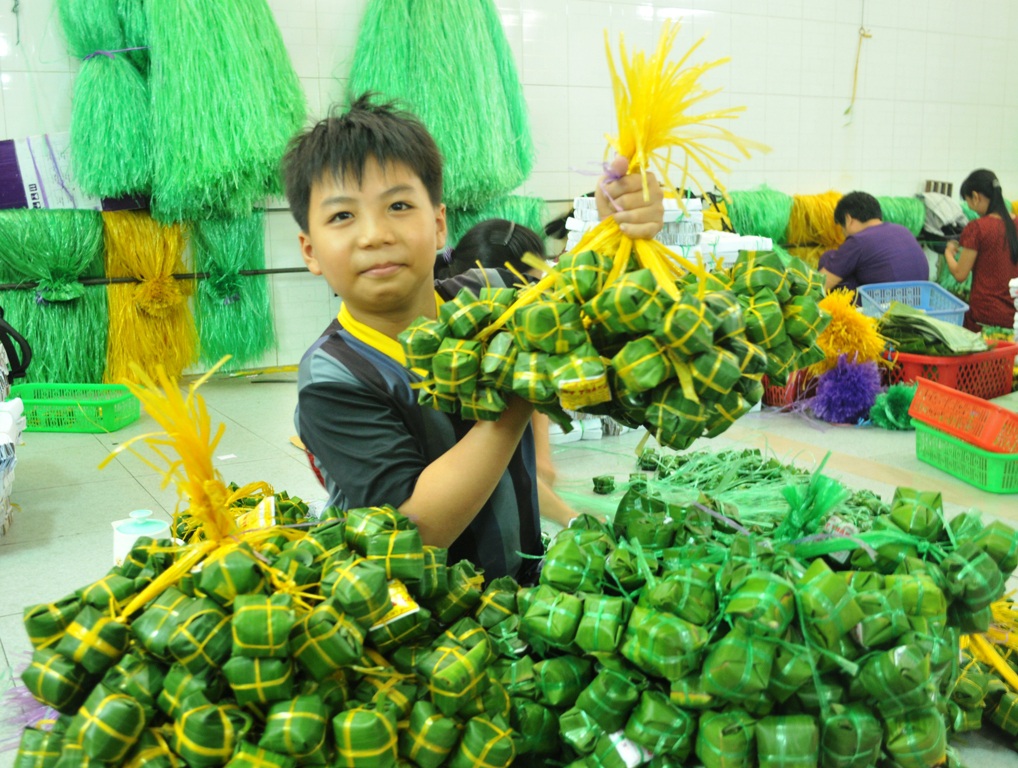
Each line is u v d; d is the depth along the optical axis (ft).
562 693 3.19
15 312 13.79
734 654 2.82
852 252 15.34
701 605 2.96
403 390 3.90
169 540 3.44
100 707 2.76
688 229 9.80
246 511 4.25
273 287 15.98
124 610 3.01
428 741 2.97
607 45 3.22
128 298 14.55
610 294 2.87
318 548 3.27
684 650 2.89
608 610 3.09
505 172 15.56
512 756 3.04
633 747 3.05
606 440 10.93
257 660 2.78
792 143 19.63
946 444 9.68
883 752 3.06
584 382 2.86
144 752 2.80
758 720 2.92
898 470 9.82
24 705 3.92
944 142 21.54
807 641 2.90
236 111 13.83
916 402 10.18
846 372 11.94
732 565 3.06
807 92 19.54
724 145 18.74
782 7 18.92
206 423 3.19
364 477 3.70
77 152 13.88
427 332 3.30
